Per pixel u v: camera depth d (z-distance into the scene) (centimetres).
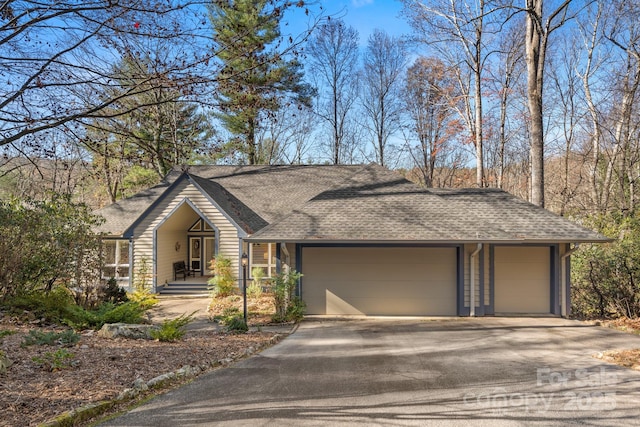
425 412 500
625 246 1252
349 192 1528
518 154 3728
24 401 472
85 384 545
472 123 2773
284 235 1272
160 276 1861
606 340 961
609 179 2231
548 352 842
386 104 3716
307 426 455
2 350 673
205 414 488
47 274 1229
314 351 857
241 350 837
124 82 997
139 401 529
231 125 2811
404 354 827
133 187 3231
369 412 498
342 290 1347
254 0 934
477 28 2244
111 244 1886
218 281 1700
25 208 1241
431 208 1412
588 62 2553
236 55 786
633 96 2078
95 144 890
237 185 2181
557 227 1299
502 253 1349
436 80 3039
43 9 686
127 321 1041
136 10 707
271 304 1516
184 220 2022
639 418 481
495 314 1330
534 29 1591
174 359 713
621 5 2141
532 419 478
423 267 1341
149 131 2175
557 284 1311
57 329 952
